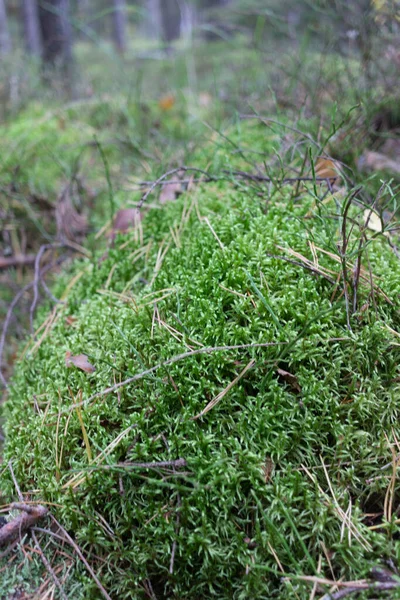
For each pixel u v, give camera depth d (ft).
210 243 1.31
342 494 0.98
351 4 2.55
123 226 1.76
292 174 1.67
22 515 1.04
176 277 1.28
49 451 1.11
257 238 1.26
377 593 0.88
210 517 0.97
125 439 1.04
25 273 2.19
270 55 2.99
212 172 1.78
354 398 1.04
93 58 6.03
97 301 1.42
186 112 3.12
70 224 2.14
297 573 0.89
